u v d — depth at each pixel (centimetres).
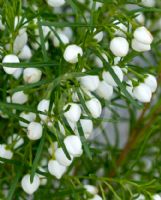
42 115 31
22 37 33
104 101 33
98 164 44
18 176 32
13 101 33
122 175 43
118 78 30
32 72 32
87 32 31
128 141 44
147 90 31
